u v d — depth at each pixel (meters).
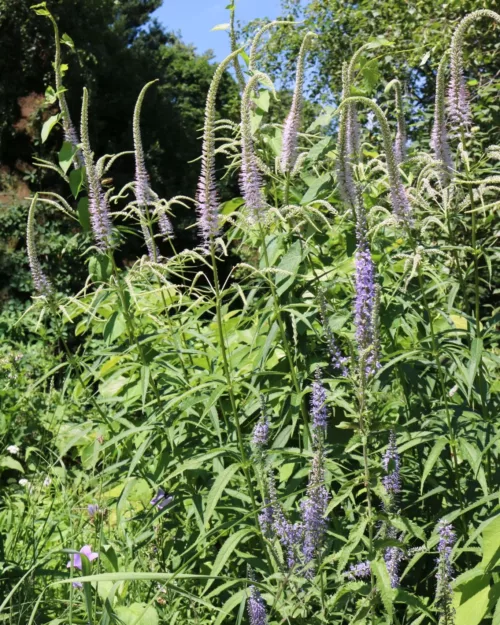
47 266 14.01
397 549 2.79
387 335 4.25
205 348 4.66
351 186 3.94
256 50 4.15
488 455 3.44
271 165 4.45
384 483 2.84
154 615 3.12
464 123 3.71
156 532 3.82
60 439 5.23
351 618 2.86
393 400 3.54
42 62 18.14
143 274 4.37
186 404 3.41
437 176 3.79
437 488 3.33
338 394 2.73
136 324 4.36
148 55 23.19
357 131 4.16
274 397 3.65
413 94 10.52
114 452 4.52
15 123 17.38
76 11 18.84
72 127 4.04
